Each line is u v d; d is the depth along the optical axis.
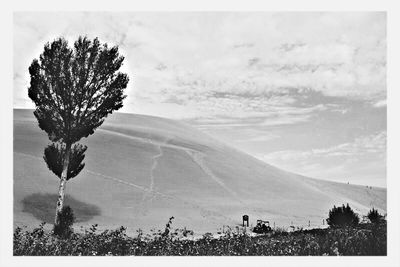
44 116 22.70
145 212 30.47
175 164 43.69
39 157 34.91
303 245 15.51
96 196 31.64
